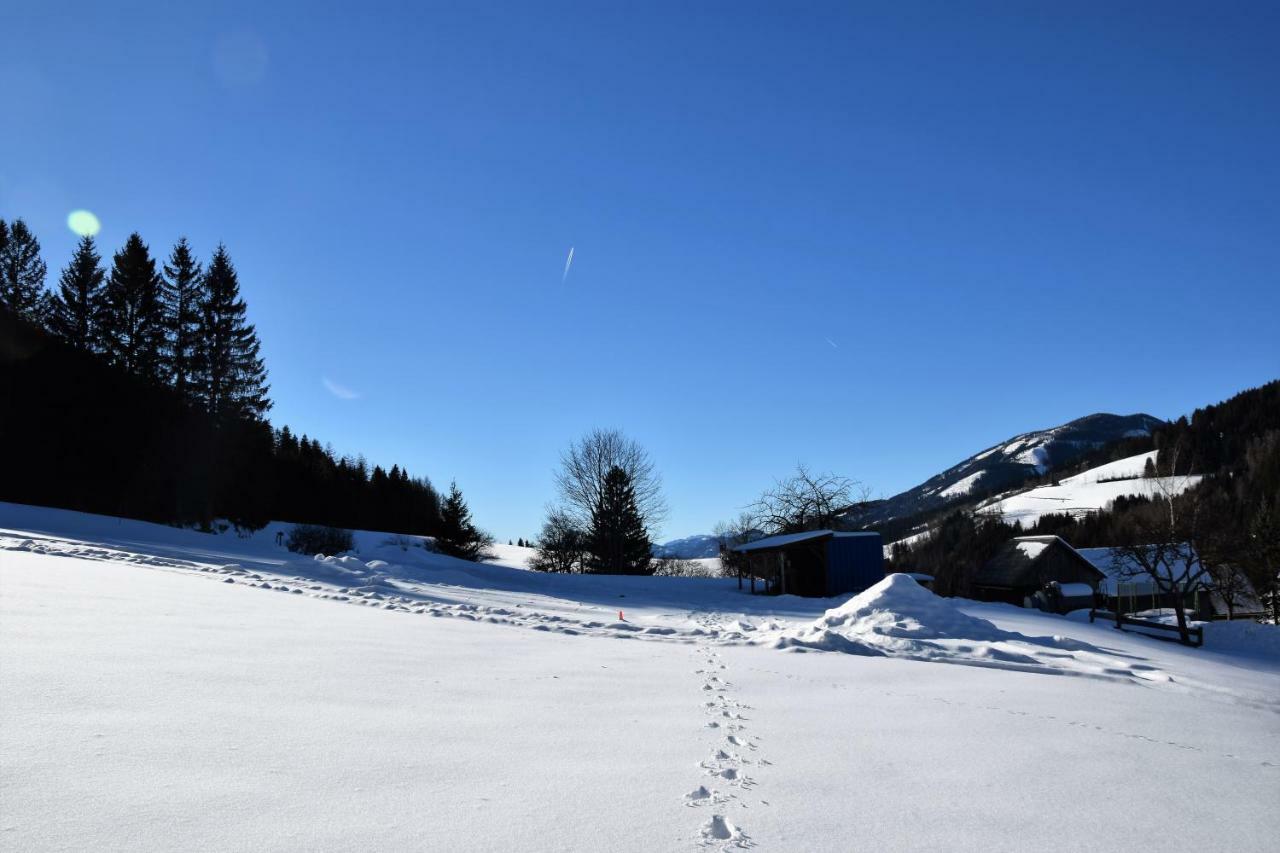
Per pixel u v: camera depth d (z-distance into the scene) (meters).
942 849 3.09
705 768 3.98
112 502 36.34
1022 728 5.77
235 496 45.75
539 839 2.80
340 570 18.84
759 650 10.11
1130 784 4.37
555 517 54.38
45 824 2.49
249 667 5.48
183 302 49.56
